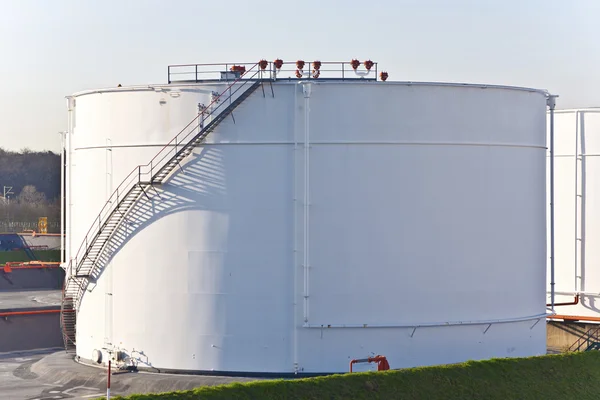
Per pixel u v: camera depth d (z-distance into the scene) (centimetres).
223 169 5906
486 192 6100
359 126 5856
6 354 7625
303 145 5828
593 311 8125
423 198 5934
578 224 8188
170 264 6012
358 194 5856
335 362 5850
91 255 6316
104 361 6253
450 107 5991
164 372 6012
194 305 5959
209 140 5934
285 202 5850
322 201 5841
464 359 6053
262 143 5862
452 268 5994
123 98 6166
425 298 5938
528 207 6338
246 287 5884
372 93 5862
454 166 6003
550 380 5775
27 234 15000
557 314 8244
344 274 5847
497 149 6144
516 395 5509
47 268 10881
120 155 6178
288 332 5847
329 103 5847
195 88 5991
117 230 6178
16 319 7981
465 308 6038
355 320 5856
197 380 5759
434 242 5956
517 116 6241
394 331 5894
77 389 5794
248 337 5884
